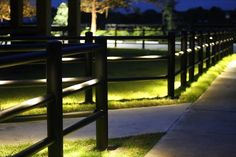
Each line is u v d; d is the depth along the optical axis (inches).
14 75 429.7
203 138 223.9
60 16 1261.1
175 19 1760.6
